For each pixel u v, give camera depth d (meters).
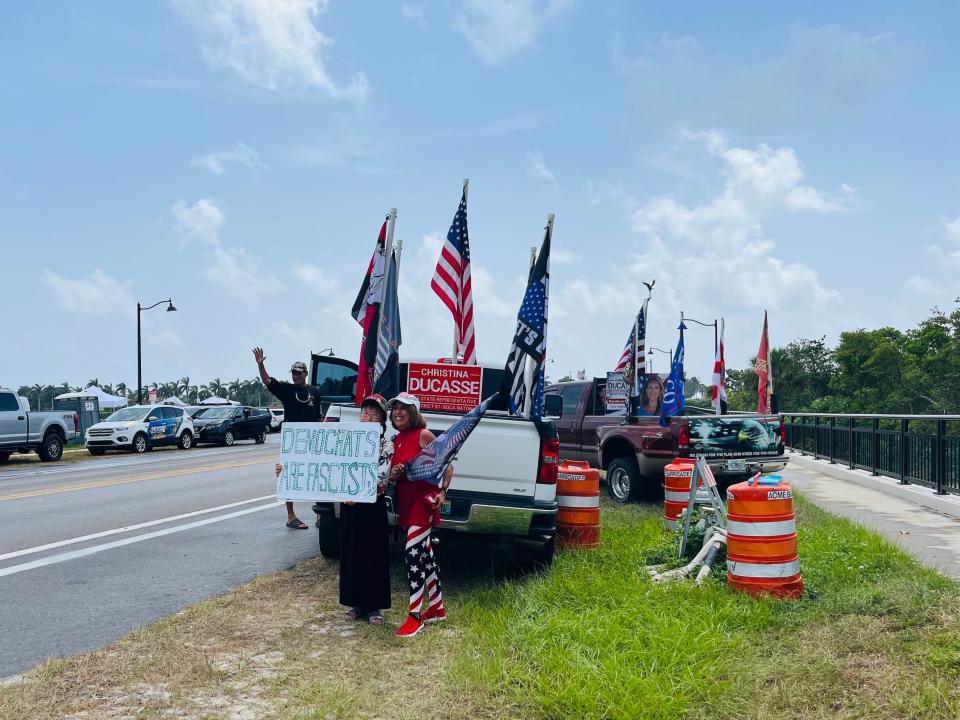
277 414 51.66
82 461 24.97
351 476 5.96
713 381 15.45
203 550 9.02
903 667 4.58
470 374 7.60
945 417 11.52
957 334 53.50
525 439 7.18
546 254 7.90
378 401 6.24
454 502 7.05
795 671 4.77
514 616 5.89
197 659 5.20
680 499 9.28
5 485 16.78
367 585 6.00
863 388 56.22
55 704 4.48
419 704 4.51
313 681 4.81
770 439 11.98
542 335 7.80
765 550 6.30
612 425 12.94
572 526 8.34
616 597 6.23
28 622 6.17
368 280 8.96
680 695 4.42
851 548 7.58
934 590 5.74
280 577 7.47
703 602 6.07
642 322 13.12
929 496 11.53
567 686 4.51
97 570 8.01
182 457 26.08
